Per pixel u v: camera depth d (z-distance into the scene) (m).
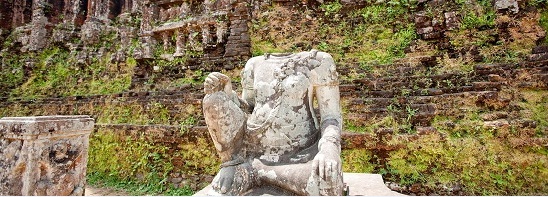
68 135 3.67
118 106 8.21
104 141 7.34
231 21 8.05
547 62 5.26
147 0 9.20
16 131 3.30
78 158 3.81
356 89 6.24
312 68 2.98
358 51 7.08
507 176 4.48
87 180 7.00
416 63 6.37
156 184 6.46
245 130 2.86
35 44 12.05
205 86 2.70
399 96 5.80
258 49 7.82
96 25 11.77
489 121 4.87
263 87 3.00
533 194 4.30
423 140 4.98
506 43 5.93
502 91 5.20
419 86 5.92
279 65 3.05
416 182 4.91
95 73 10.58
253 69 3.21
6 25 13.17
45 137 3.40
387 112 5.56
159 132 6.74
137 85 8.83
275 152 2.81
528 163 4.45
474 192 4.58
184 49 8.59
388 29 7.11
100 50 11.11
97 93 9.83
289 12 7.95
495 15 6.18
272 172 2.62
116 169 7.01
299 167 2.53
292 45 7.62
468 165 4.70
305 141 2.85
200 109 6.92
